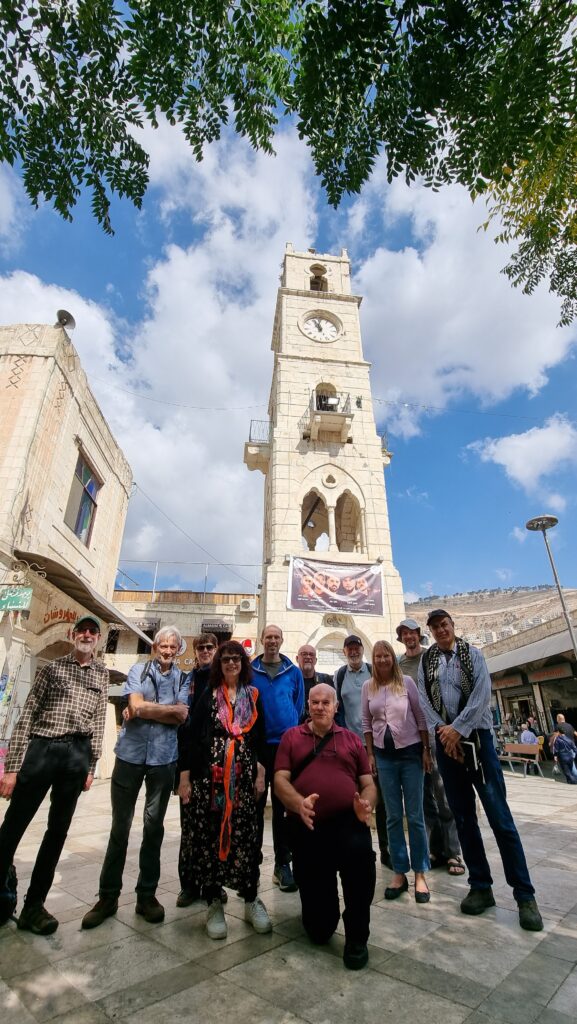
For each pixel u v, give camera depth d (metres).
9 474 10.42
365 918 2.91
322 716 3.56
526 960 2.83
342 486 17.12
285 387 18.42
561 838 5.72
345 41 3.42
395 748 4.45
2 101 3.98
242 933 3.32
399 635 6.07
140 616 24.34
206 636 5.07
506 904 3.76
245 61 4.03
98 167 4.45
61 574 10.91
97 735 3.96
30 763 3.62
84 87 4.00
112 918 3.55
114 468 16.89
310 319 20.47
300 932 3.34
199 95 4.18
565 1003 2.39
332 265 22.50
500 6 3.28
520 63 3.59
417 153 4.13
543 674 20.80
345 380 18.97
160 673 4.20
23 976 2.73
